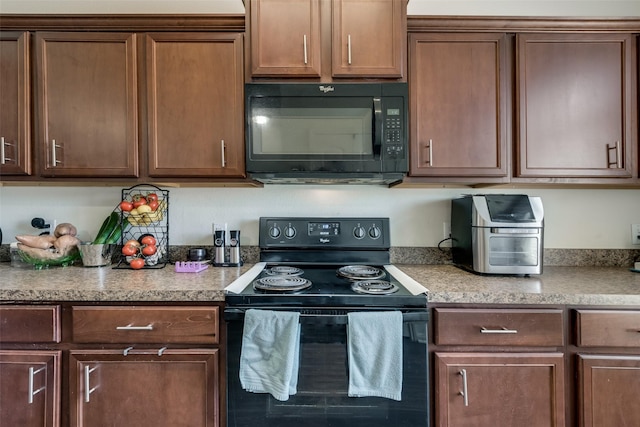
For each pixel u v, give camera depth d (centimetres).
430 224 170
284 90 133
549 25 136
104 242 154
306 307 107
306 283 118
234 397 106
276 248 161
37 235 164
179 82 138
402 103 133
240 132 138
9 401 110
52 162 138
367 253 161
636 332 107
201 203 170
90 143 138
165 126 138
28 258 145
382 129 132
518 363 107
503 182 139
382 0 135
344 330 105
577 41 137
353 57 134
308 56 134
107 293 110
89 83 138
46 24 137
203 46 138
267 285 115
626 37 137
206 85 138
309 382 106
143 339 109
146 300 110
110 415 109
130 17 136
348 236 161
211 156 138
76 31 138
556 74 137
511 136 138
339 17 134
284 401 107
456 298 109
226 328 109
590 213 167
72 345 110
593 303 108
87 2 168
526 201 139
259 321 103
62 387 110
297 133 133
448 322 108
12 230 170
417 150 137
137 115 138
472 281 126
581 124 138
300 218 163
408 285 119
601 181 139
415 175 138
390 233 169
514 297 109
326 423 107
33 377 109
